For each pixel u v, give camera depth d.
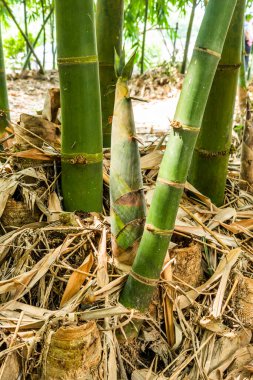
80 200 0.96
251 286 0.91
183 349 0.86
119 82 0.76
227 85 1.02
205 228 0.97
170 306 0.87
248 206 1.16
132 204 0.81
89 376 0.70
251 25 3.15
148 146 1.20
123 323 0.76
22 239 0.91
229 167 1.37
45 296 0.83
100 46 1.16
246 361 0.87
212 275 0.95
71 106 0.88
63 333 0.66
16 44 4.80
